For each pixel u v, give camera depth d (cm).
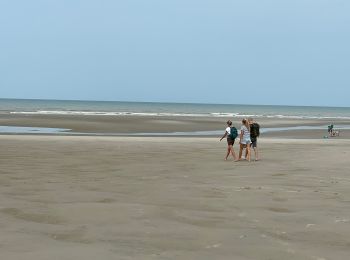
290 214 711
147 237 554
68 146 2183
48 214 678
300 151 2103
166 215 684
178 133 4053
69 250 491
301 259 477
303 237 569
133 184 1023
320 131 4553
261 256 485
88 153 1845
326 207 773
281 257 482
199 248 511
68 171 1264
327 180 1134
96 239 542
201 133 4088
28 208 720
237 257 480
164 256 477
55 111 9125
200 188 973
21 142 2372
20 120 5219
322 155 1889
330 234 587
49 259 456
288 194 903
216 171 1320
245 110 16075
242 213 712
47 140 2575
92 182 1048
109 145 2300
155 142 2597
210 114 9900
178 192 912
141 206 750
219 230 597
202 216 683
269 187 998
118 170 1310
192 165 1486
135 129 4428
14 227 594
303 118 8744
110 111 10444
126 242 530
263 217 685
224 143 2584
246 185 1030
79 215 673
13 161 1487
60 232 572
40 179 1082
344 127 5700
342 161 1633
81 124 4834
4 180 1048
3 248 493
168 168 1384
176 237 557
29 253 476
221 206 767
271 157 1811
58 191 902
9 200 790
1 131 3750
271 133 4212
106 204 764
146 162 1552
